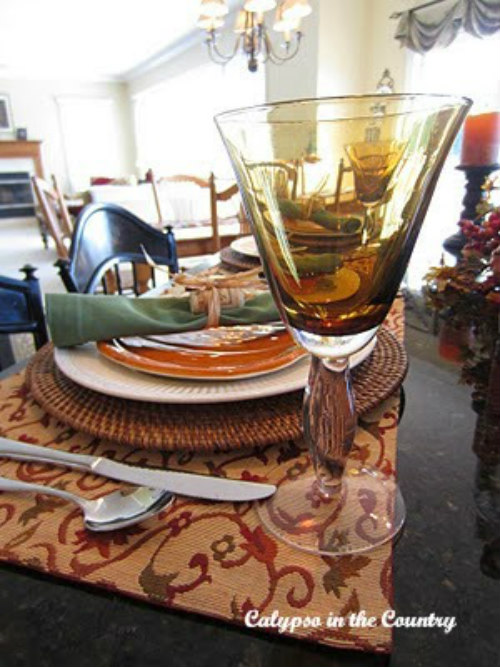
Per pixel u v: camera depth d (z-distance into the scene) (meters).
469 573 0.32
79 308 0.55
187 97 6.93
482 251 0.81
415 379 0.60
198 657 0.27
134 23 5.29
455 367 0.63
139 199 3.60
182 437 0.41
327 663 0.26
